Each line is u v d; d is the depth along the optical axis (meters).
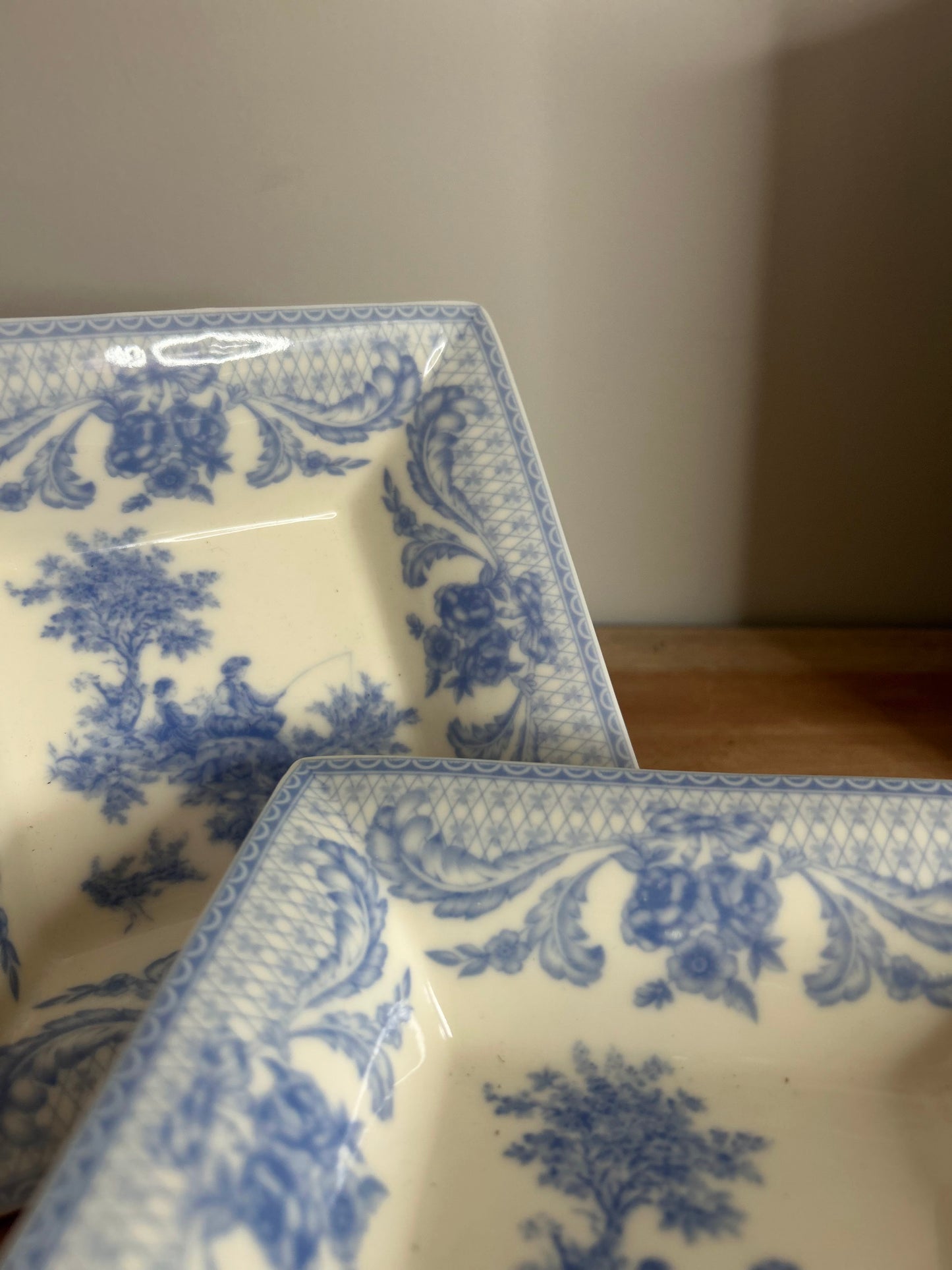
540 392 0.77
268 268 0.72
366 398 0.57
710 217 0.69
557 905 0.41
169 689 0.58
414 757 0.43
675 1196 0.37
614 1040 0.41
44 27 0.64
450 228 0.71
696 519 0.81
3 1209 0.43
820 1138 0.38
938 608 0.84
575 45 0.65
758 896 0.41
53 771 0.56
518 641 0.55
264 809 0.42
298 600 0.60
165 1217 0.29
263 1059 0.34
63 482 0.55
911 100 0.65
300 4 0.64
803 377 0.75
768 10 0.63
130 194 0.70
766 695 0.74
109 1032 0.48
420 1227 0.36
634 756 0.54
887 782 0.41
